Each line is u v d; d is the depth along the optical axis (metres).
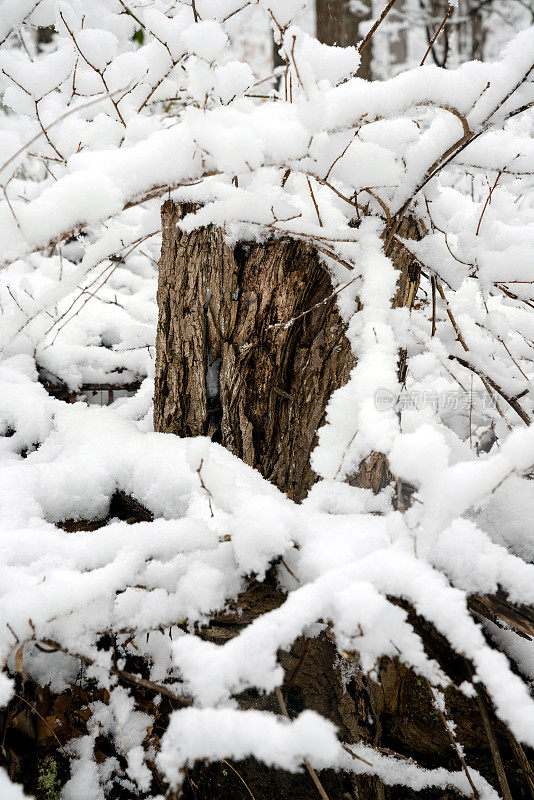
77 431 1.96
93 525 1.71
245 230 1.62
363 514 1.44
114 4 2.61
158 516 1.60
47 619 1.07
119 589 1.16
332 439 1.43
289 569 1.17
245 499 1.22
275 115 1.35
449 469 0.98
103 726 1.60
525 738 0.83
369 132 1.45
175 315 1.79
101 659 1.19
